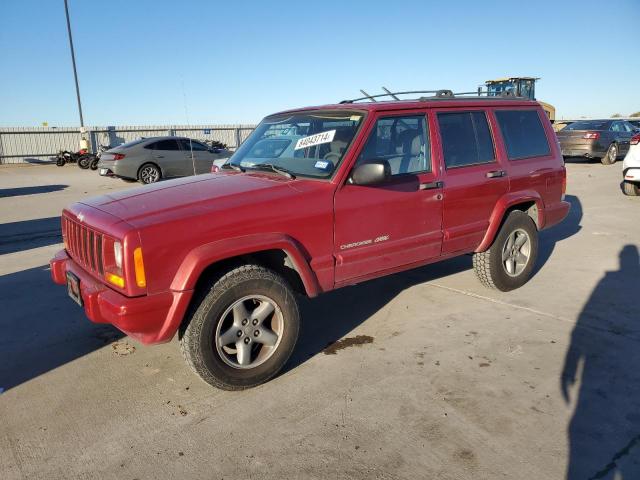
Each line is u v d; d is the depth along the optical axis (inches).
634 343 153.7
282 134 170.6
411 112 161.8
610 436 110.0
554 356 146.4
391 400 125.2
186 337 121.9
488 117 188.1
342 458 104.3
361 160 146.3
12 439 113.1
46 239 319.9
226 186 140.8
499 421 115.9
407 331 166.4
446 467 101.0
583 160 815.1
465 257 256.8
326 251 141.2
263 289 128.3
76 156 1018.1
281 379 136.9
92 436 113.7
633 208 383.6
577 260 245.9
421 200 161.0
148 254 113.6
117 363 148.5
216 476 99.9
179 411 122.9
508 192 190.2
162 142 622.8
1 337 166.7
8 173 878.4
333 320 177.6
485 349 151.8
